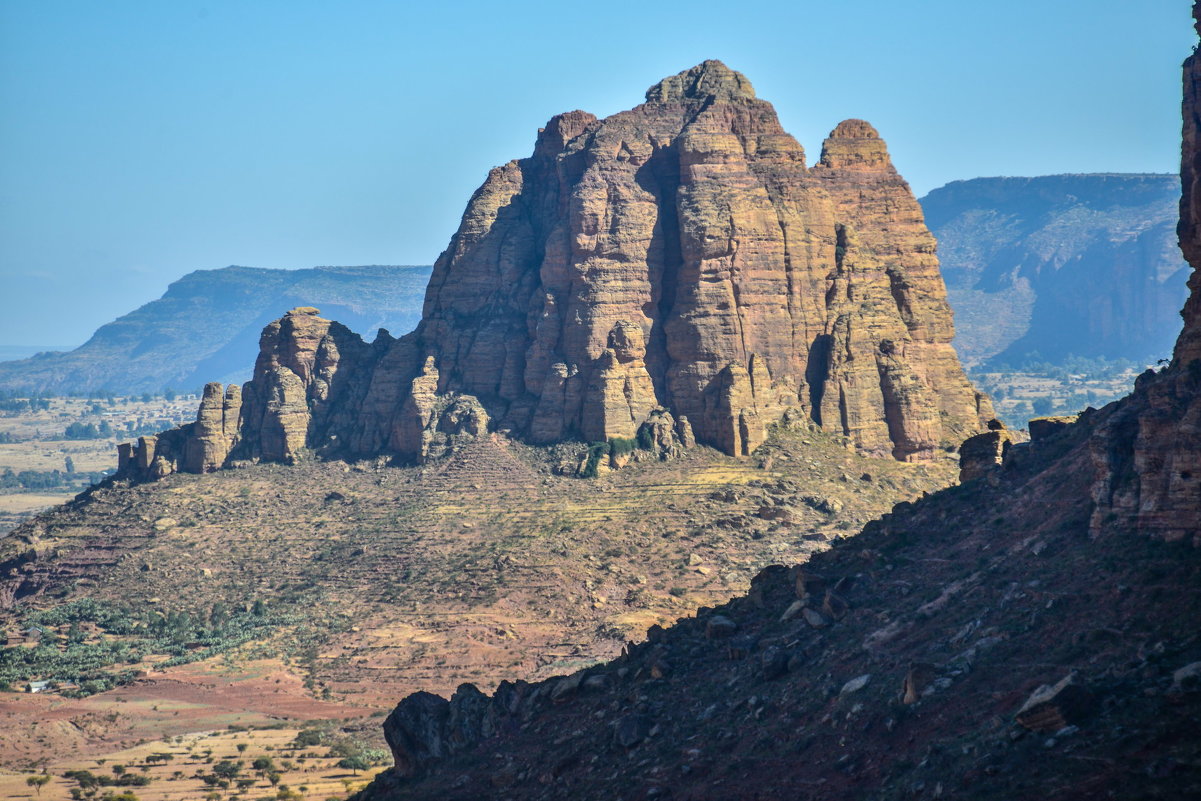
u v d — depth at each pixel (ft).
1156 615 541.75
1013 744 501.56
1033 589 594.65
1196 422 566.77
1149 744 475.31
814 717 593.83
